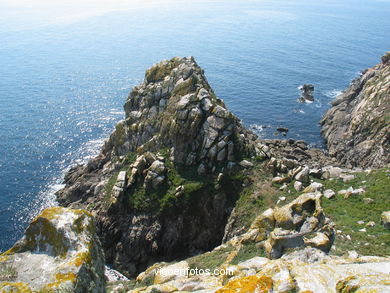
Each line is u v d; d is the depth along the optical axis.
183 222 53.78
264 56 180.00
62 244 13.40
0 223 64.50
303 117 106.56
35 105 117.62
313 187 47.91
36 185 75.88
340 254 26.52
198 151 57.81
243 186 53.62
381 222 35.38
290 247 26.66
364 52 191.12
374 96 82.62
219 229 53.75
